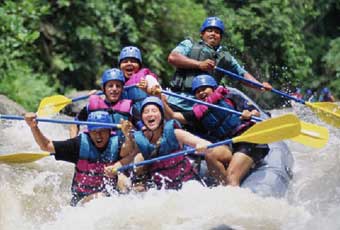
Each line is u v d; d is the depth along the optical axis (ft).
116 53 95.81
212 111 48.01
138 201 42.11
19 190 45.80
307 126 48.47
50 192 46.57
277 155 50.65
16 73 82.74
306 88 124.06
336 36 134.62
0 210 42.42
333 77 126.82
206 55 53.21
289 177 49.96
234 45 112.06
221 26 53.98
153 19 100.58
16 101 79.10
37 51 88.94
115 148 43.19
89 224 40.09
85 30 91.20
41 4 90.17
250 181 46.57
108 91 48.39
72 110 77.25
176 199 42.16
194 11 106.42
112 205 41.75
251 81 54.95
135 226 39.29
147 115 43.09
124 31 95.86
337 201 45.39
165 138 43.50
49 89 83.30
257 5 118.32
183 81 52.75
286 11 119.96
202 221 39.63
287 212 42.01
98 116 43.75
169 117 48.70
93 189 43.39
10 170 48.93
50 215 42.60
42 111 54.95
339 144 60.03
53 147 43.06
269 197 44.01
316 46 130.62
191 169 45.37
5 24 85.51
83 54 92.22
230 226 39.27
